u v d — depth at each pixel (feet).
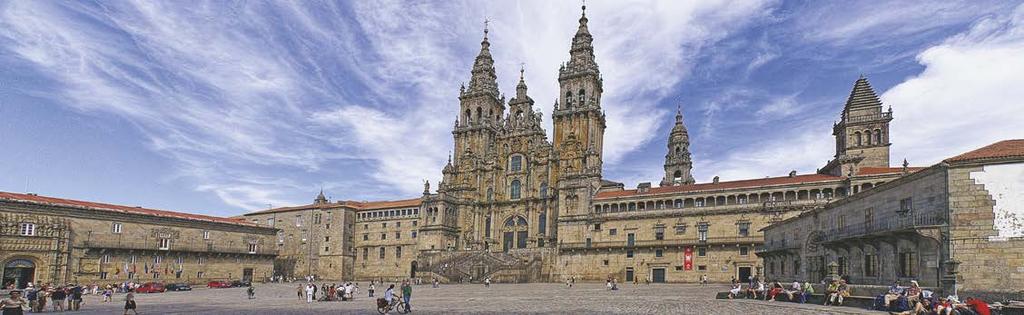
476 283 365.61
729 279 321.52
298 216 492.54
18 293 120.06
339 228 473.67
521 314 127.34
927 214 131.03
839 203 180.45
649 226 353.31
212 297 236.84
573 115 433.48
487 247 449.48
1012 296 113.29
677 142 540.93
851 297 126.11
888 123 330.13
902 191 142.72
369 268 473.67
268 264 434.30
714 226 331.77
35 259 305.73
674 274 339.16
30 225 304.91
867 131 334.44
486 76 493.36
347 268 472.44
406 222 466.29
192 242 382.83
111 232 341.21
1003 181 119.65
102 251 334.24
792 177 326.44
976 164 122.21
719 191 333.42
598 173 396.16
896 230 134.62
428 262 422.82
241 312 143.95
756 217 319.27
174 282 368.27
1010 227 117.60
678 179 533.14
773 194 317.83
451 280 384.06
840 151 349.00
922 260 131.95
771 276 257.75
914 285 109.09
